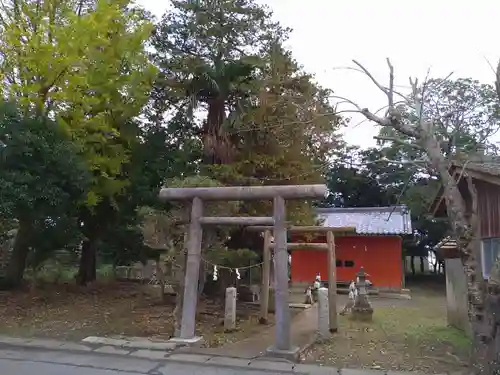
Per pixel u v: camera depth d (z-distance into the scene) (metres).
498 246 9.52
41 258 15.83
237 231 15.43
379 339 10.84
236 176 14.89
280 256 9.27
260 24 16.88
